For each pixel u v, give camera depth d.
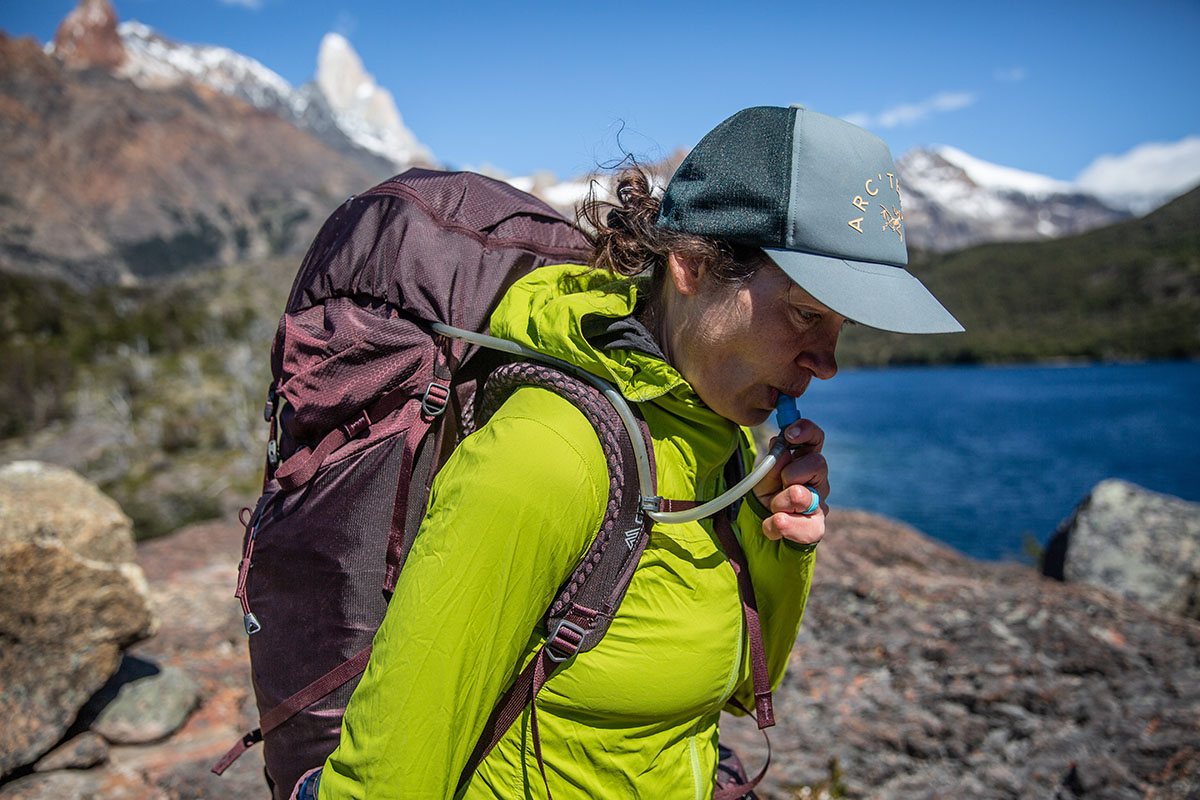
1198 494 48.59
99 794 2.63
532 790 1.01
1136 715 2.80
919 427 87.56
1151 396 111.88
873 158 0.97
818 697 3.17
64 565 2.67
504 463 0.91
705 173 0.98
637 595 0.99
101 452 59.06
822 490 1.10
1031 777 2.65
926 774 2.72
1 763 2.59
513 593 0.90
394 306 1.15
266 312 116.62
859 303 0.89
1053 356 179.12
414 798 0.87
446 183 1.29
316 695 1.06
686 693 1.03
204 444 61.69
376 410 1.10
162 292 127.75
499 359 1.17
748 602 1.10
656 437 1.02
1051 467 59.88
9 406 68.62
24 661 2.65
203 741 2.98
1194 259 197.50
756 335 0.97
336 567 1.06
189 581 4.70
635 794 1.05
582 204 1.19
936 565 5.16
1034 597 3.76
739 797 1.29
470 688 0.90
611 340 1.04
